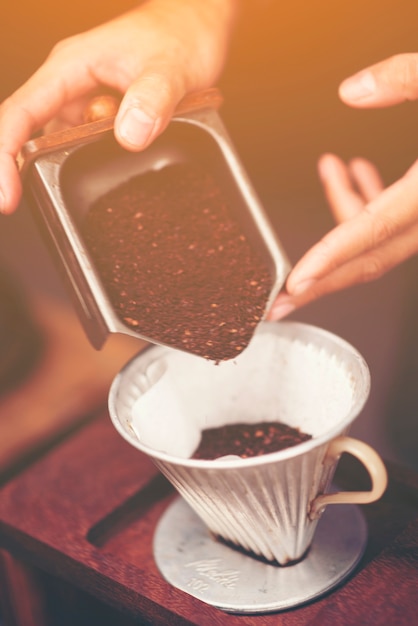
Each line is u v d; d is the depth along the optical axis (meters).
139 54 0.52
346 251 0.48
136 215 0.48
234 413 0.45
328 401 0.43
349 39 0.70
